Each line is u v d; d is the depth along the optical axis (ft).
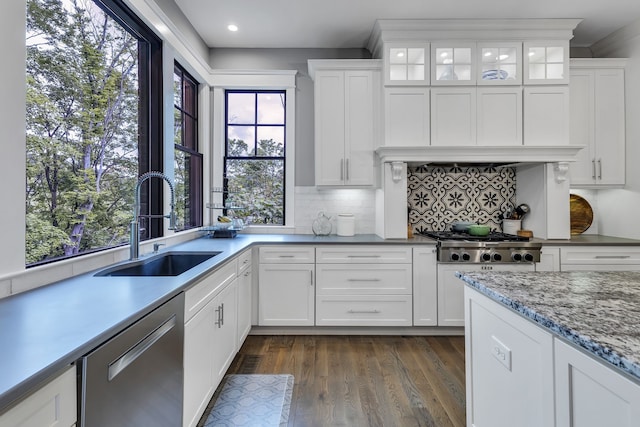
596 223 11.59
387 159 10.11
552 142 10.15
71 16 5.56
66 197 5.47
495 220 11.80
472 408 4.86
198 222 11.17
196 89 11.22
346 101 10.62
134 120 7.50
